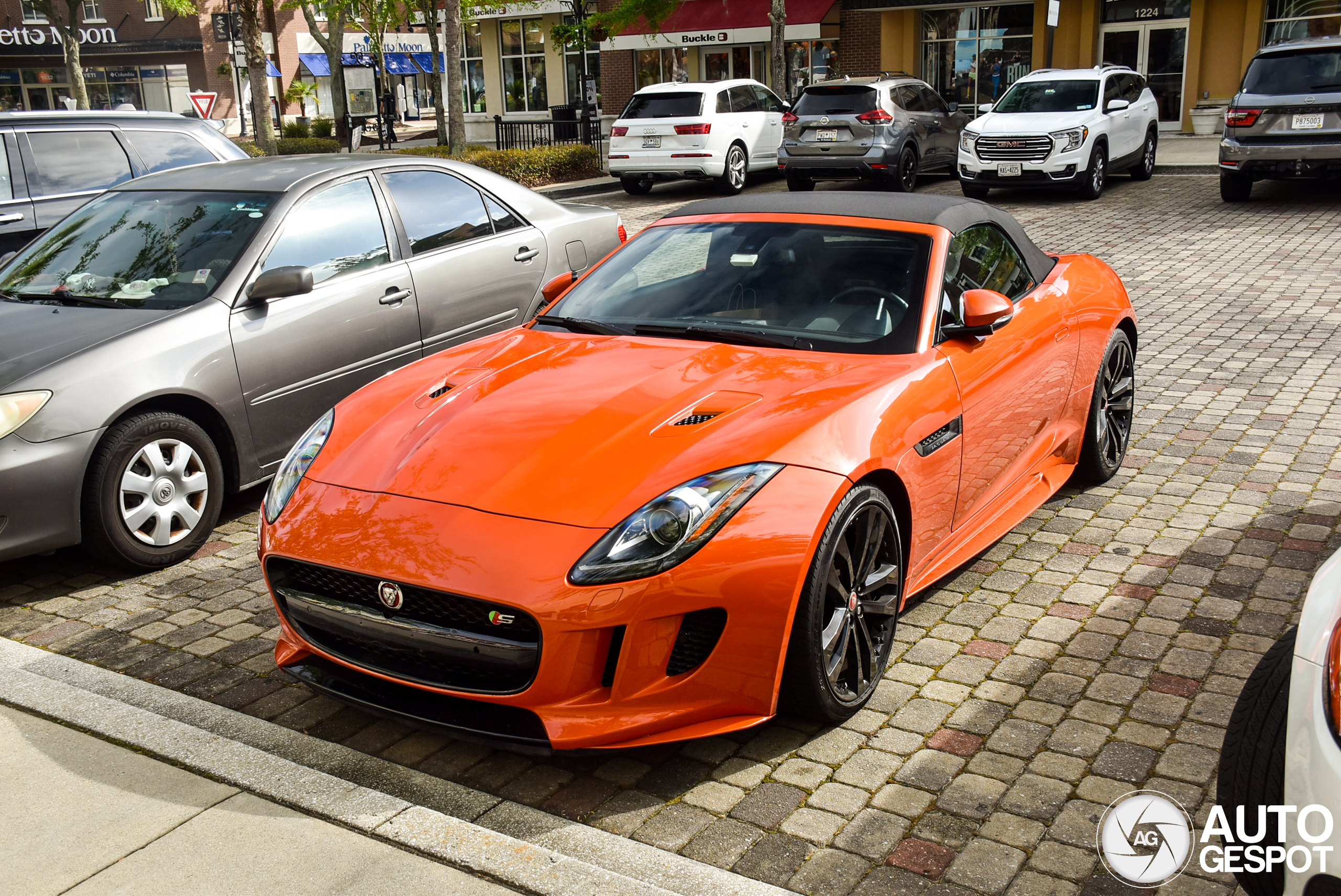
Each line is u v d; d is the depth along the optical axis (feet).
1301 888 6.19
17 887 8.45
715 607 9.29
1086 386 16.05
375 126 132.57
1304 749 6.27
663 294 13.34
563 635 9.01
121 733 10.63
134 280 16.40
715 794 9.66
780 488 9.62
